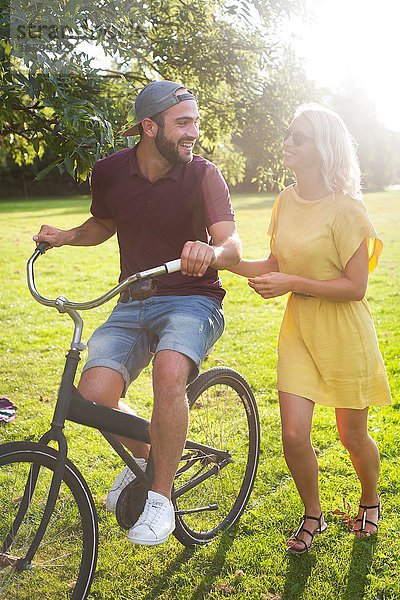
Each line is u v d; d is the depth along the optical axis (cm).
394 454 420
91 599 293
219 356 649
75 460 427
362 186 311
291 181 558
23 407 524
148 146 284
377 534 333
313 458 311
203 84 500
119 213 295
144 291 246
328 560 313
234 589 298
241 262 322
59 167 375
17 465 250
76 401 264
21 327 785
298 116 301
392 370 588
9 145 604
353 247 292
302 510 356
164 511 264
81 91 412
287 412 305
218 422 342
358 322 305
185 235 292
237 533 340
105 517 355
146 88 278
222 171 606
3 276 1128
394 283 995
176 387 266
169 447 266
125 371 289
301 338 311
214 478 342
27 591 257
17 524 252
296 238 303
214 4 481
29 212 2694
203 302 291
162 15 477
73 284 1063
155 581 305
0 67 354
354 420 314
